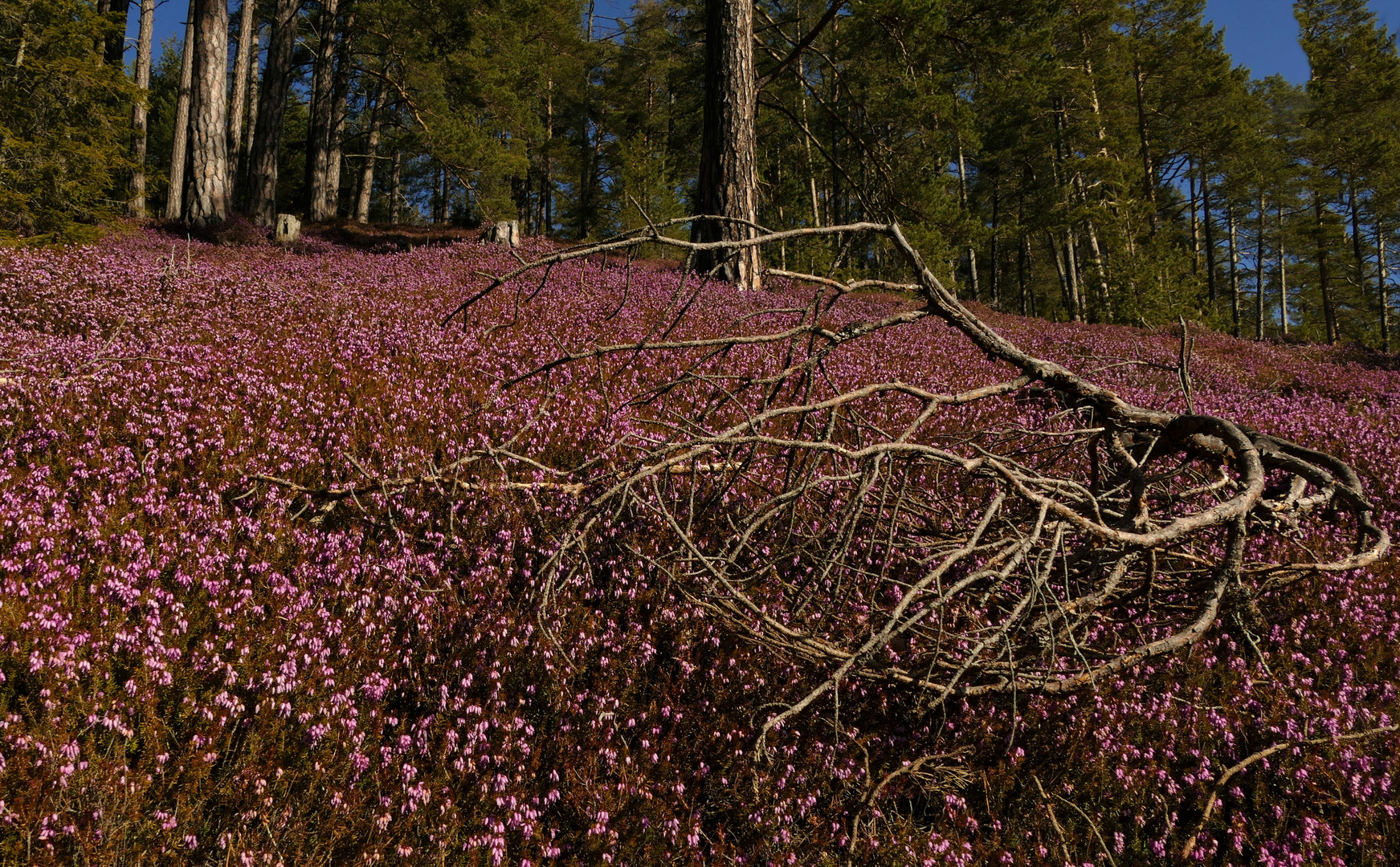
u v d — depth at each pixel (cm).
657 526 412
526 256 1473
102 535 360
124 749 259
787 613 354
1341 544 479
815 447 268
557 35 4106
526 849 268
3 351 622
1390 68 4203
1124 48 3741
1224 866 279
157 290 906
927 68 2478
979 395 323
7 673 275
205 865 241
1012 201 5122
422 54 2941
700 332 884
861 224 324
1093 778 311
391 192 4888
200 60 2123
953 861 275
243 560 369
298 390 568
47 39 1562
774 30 1833
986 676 318
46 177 1467
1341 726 328
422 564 388
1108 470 414
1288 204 5359
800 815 292
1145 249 3158
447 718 307
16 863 220
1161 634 377
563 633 346
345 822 263
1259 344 1792
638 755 308
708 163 1479
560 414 571
